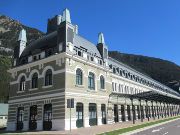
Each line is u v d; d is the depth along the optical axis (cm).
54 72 3225
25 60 3853
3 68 10250
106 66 4053
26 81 3647
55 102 3103
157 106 6919
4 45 16262
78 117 3197
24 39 4197
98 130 2675
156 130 2609
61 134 2314
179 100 6994
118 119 4284
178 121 4297
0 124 6506
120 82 4997
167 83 14400
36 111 3375
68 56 3162
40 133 2547
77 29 4141
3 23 19962
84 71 3466
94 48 4103
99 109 3681
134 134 2264
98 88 3753
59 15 4094
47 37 3794
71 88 3134
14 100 3788
